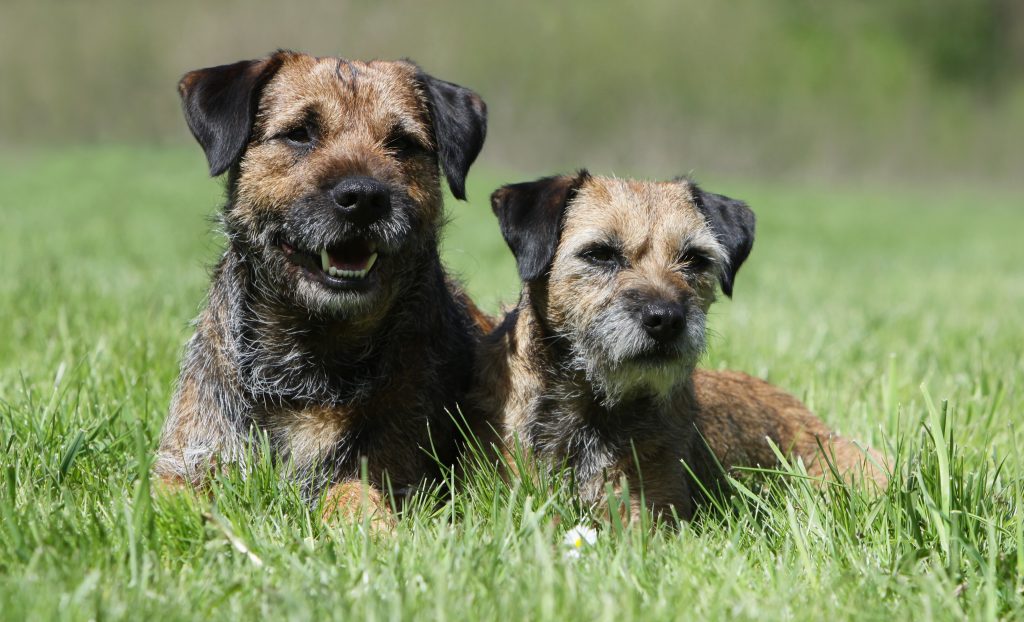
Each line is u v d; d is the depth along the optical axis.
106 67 73.75
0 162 55.50
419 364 7.46
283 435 7.25
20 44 72.94
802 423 9.48
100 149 65.44
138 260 20.31
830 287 21.81
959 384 10.16
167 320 11.57
